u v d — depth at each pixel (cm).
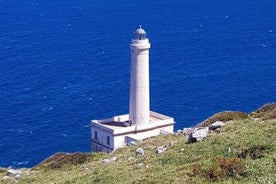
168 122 9062
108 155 5141
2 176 5147
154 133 8856
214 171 3152
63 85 17112
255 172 3069
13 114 14088
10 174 5150
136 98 9050
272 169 3072
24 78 17988
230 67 19075
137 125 8844
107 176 3862
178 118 13575
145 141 5466
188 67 19212
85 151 11488
